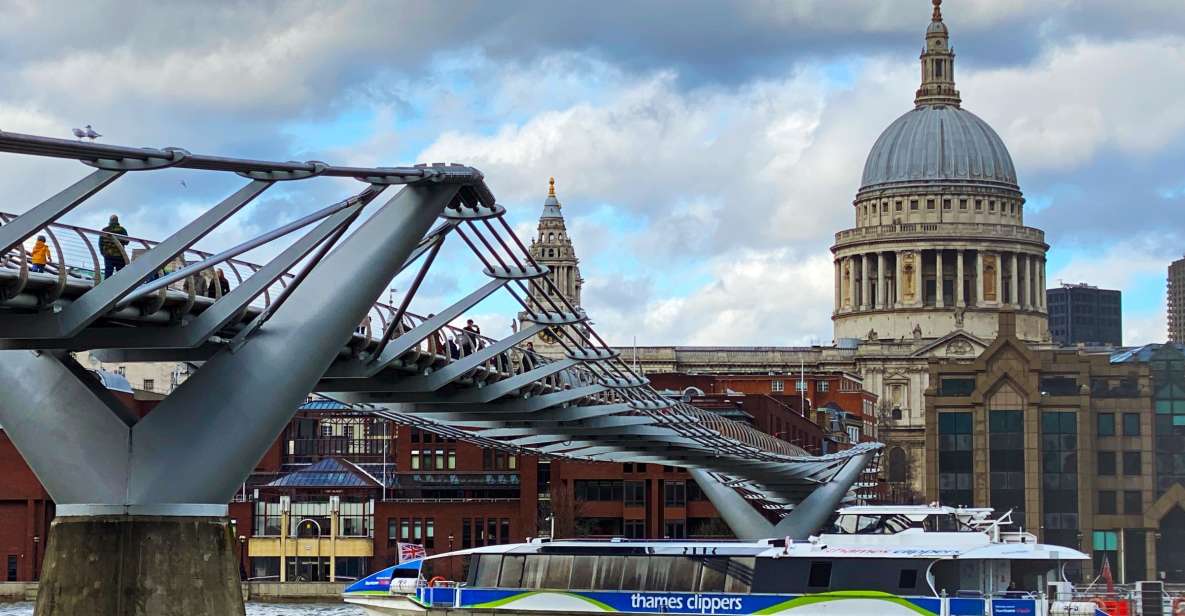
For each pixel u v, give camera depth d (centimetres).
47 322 6112
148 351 7306
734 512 15262
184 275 6406
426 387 9419
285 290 7131
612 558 10712
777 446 15700
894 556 10112
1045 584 10125
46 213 5466
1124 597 11125
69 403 6994
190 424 6988
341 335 7231
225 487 7075
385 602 11456
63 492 6969
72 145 5178
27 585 19112
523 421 11388
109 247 6569
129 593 6856
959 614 9938
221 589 7012
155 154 5591
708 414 13912
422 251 8006
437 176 7244
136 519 6906
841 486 15538
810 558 10244
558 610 10775
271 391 7094
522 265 9131
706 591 10419
